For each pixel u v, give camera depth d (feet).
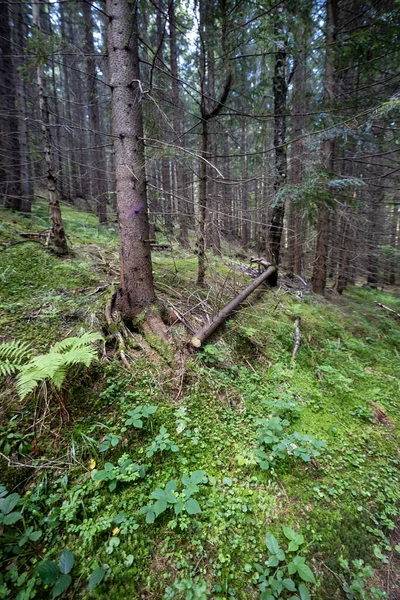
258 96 16.74
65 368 9.02
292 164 19.25
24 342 9.64
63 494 6.98
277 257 22.15
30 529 6.28
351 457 9.13
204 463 7.95
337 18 20.03
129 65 10.72
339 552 6.56
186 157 11.65
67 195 41.93
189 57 15.53
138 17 11.99
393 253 28.60
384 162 27.25
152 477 7.43
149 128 13.42
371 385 13.29
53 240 17.75
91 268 16.12
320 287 24.75
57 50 11.65
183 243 21.93
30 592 5.42
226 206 15.65
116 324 11.56
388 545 6.86
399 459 9.37
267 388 11.53
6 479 7.02
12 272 13.69
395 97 12.37
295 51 15.02
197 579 5.76
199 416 9.32
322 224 23.45
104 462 7.70
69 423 8.32
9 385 8.66
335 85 20.07
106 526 6.38
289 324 16.47
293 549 6.22
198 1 13.05
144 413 8.37
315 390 12.12
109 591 5.54
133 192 11.40
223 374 11.32
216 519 6.73
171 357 10.87
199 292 16.30
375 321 21.38
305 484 7.95
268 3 13.64
